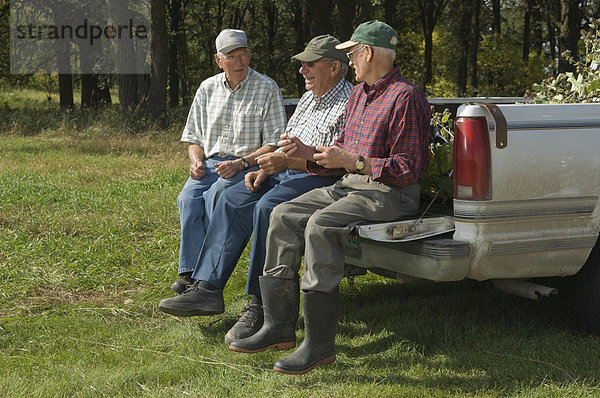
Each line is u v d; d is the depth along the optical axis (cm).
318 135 394
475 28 2492
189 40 3322
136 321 407
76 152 1233
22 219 643
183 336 377
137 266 512
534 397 301
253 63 3178
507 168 320
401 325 384
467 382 317
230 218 373
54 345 367
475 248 322
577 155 333
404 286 473
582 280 365
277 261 334
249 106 423
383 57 345
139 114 1634
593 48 473
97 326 394
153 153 1219
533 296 345
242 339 331
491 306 425
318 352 315
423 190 380
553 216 333
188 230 402
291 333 335
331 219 324
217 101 432
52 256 525
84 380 318
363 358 344
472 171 318
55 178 911
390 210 335
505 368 331
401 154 332
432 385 313
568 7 1703
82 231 611
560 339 367
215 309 367
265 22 3388
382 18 2586
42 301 439
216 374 328
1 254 529
